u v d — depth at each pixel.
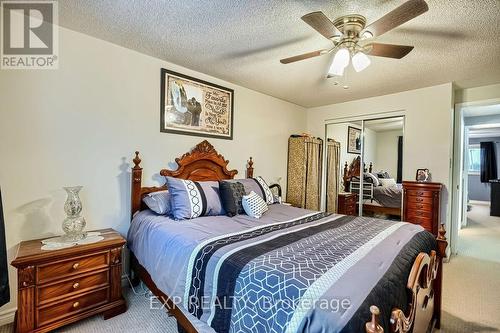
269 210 2.69
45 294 1.66
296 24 1.92
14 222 1.86
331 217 2.40
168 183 2.34
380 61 2.52
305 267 1.17
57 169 2.04
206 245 1.53
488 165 8.20
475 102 3.38
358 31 1.80
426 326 1.67
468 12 1.70
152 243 1.92
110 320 1.89
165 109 2.68
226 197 2.46
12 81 1.85
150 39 2.21
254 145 3.67
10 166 1.84
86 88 2.18
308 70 2.83
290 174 4.22
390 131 3.75
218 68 2.83
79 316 1.79
